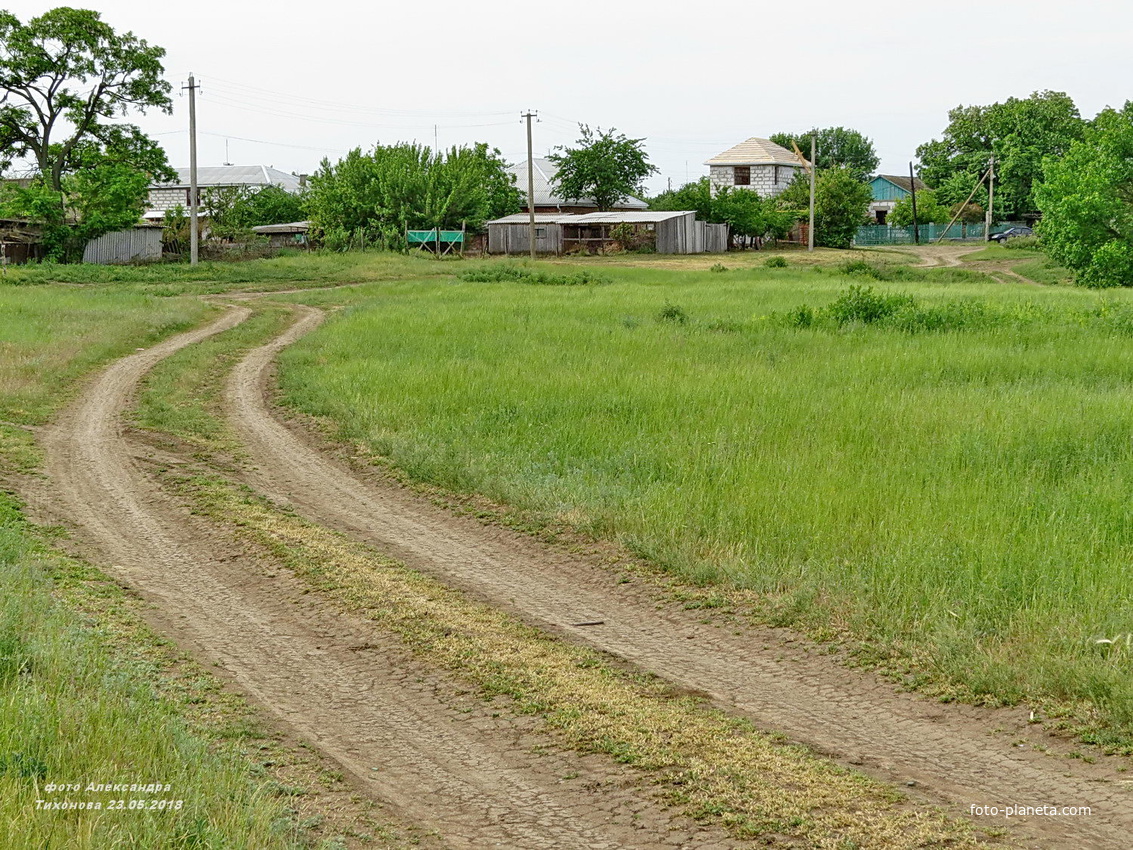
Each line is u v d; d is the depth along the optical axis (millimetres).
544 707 6559
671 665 7227
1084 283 44062
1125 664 6496
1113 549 8406
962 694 6582
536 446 13086
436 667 7230
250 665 7297
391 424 14883
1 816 4633
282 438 15031
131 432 15219
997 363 17656
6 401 16734
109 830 4664
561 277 47094
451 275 50000
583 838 5098
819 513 9523
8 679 6324
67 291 39469
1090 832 5043
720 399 15016
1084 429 12398
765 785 5539
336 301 38188
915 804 5324
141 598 8641
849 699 6625
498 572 9305
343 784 5641
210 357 22672
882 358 18406
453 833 5160
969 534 8781
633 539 9609
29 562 9148
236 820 4879
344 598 8594
